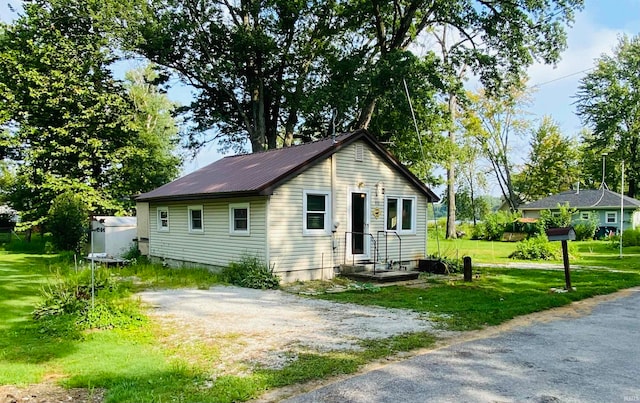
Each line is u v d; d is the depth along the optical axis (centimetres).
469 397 444
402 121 2408
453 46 2384
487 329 740
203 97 2752
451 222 3781
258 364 554
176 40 2445
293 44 2695
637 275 1459
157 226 1848
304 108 2389
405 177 1619
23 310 888
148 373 512
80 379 490
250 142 2814
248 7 2544
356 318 832
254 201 1319
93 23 2334
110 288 961
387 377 505
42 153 2255
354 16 2483
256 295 1098
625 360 564
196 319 820
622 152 4469
